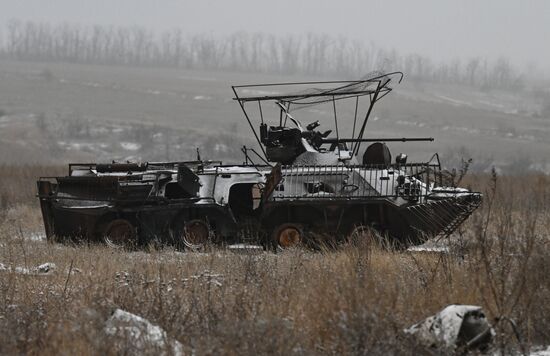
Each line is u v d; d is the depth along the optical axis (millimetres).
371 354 29328
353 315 30781
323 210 67125
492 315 33906
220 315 33656
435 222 65250
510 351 31094
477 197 65000
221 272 46875
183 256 56000
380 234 66625
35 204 110062
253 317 32219
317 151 73438
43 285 42594
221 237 69125
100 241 70750
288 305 34219
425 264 45219
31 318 33406
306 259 50156
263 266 45156
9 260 52719
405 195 65750
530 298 34000
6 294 39062
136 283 40219
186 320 32938
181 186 68625
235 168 72438
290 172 68000
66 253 59250
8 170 153125
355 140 72688
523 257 38375
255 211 72562
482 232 43906
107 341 28703
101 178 70062
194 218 69188
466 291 36125
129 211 69250
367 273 37562
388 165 68625
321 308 33219
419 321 33719
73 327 30531
